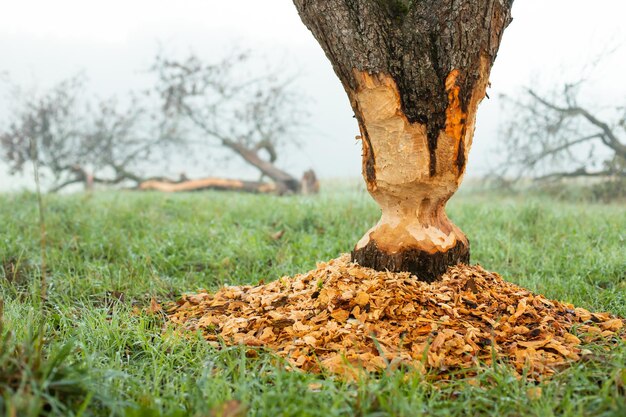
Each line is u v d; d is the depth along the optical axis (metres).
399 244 2.91
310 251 3.94
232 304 2.99
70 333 2.74
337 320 2.71
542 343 2.59
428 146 2.83
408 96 2.78
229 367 2.46
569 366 2.48
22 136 9.66
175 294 3.41
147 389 2.33
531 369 2.48
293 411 2.20
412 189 2.89
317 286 2.90
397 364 2.45
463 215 4.99
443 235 2.96
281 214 4.96
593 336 2.70
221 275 3.58
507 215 4.88
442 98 2.78
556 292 3.37
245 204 5.68
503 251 4.00
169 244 3.98
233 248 3.94
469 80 2.78
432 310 2.73
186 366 2.56
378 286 2.81
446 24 2.71
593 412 2.23
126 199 6.24
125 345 2.71
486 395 2.35
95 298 3.27
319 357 2.56
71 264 3.63
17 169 9.71
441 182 2.88
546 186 8.03
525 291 2.94
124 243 4.03
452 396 2.37
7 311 2.87
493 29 2.78
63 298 3.16
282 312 2.83
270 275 3.61
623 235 4.24
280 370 2.43
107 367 2.49
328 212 4.88
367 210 4.95
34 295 3.09
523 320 2.76
